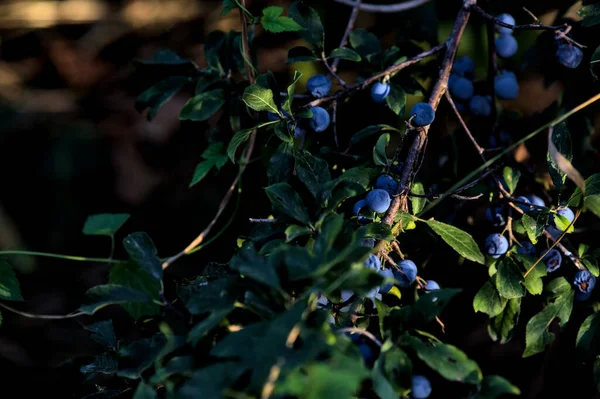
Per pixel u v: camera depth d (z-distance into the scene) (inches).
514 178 29.5
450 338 32.4
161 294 26.1
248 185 33.9
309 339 22.8
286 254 24.0
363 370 22.5
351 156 30.3
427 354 24.2
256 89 28.2
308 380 22.2
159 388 26.7
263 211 34.0
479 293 28.5
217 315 24.2
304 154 27.0
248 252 24.2
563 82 32.0
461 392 30.6
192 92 33.6
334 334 23.8
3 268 29.4
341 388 22.0
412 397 25.1
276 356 22.7
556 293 28.3
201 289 25.1
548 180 32.6
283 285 24.5
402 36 34.1
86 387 29.4
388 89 30.2
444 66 30.1
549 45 32.2
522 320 30.3
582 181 26.3
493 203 30.5
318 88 30.2
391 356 24.2
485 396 24.0
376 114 31.9
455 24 30.3
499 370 32.9
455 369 24.1
